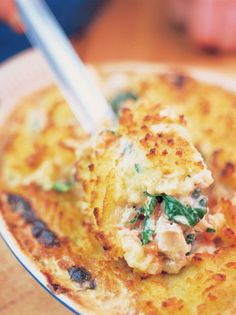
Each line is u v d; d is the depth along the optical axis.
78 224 0.24
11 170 0.26
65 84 0.28
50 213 0.24
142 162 0.22
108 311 0.20
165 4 0.39
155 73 0.30
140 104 0.25
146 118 0.24
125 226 0.22
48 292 0.21
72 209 0.24
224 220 0.23
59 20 0.37
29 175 0.26
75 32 0.37
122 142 0.23
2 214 0.24
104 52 0.35
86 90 0.28
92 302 0.21
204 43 0.36
